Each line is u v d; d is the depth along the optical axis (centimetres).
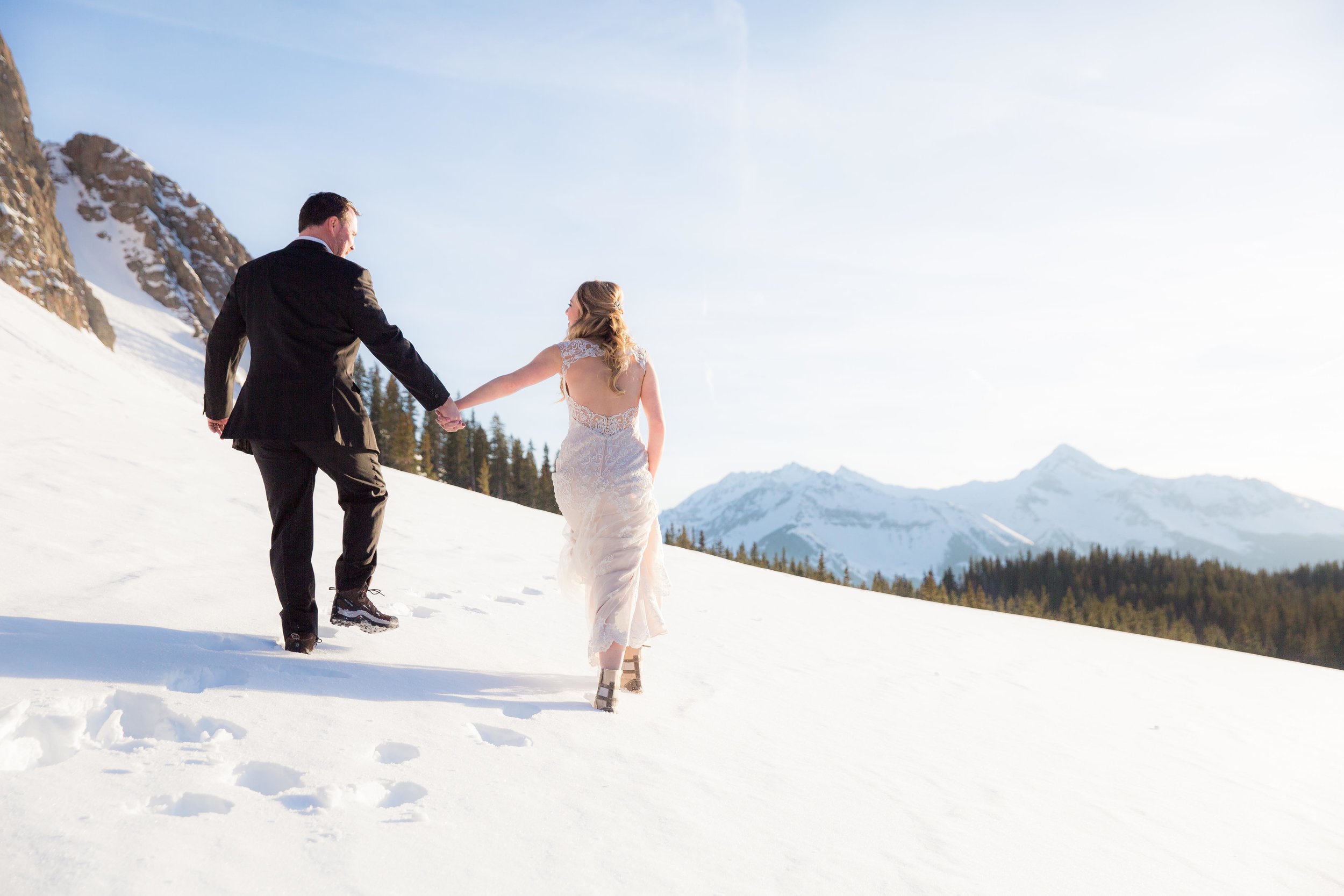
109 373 2177
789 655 561
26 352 1602
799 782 284
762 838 226
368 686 291
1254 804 370
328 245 335
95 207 8881
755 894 191
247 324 319
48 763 206
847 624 796
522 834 199
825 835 238
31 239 4622
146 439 991
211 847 166
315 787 203
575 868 187
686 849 209
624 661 372
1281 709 686
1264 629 13600
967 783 322
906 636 780
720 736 324
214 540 554
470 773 231
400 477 1858
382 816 195
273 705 252
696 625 640
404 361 322
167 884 150
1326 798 403
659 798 241
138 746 211
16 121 5438
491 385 338
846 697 449
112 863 153
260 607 390
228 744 220
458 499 1680
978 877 228
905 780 311
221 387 336
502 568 715
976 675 606
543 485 8625
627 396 356
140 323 6712
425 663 346
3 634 271
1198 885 255
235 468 955
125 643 286
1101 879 244
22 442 735
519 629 464
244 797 191
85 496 591
